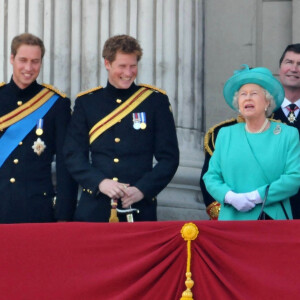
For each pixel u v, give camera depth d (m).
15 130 32.72
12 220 32.22
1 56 37.22
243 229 28.95
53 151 33.06
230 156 31.08
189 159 37.41
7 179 32.38
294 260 28.72
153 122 32.53
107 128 32.34
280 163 30.83
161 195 36.84
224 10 39.69
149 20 37.34
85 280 29.00
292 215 32.84
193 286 28.75
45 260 29.12
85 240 29.14
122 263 29.00
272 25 39.69
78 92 36.91
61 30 37.06
